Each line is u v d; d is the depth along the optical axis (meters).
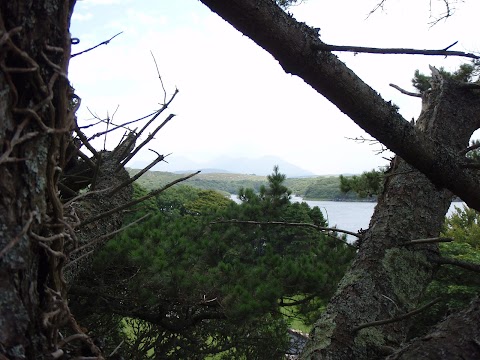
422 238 2.64
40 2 0.79
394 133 1.73
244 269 4.29
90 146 1.76
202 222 5.18
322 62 1.47
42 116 0.82
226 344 5.02
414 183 2.78
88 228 2.34
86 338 0.88
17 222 0.78
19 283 0.77
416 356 1.50
